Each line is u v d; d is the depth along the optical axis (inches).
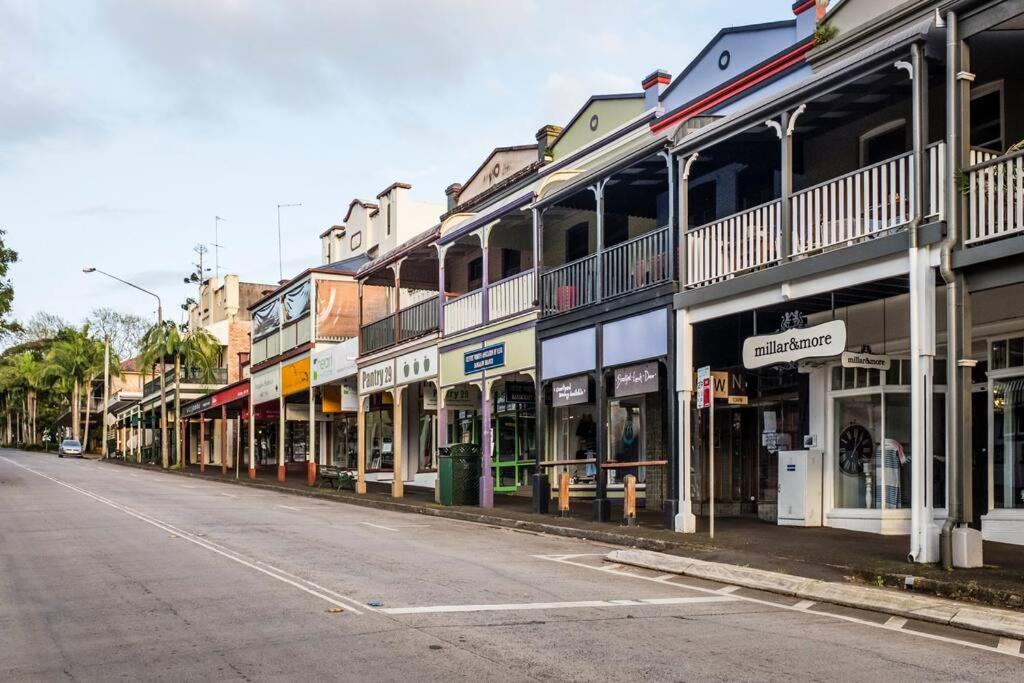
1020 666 293.3
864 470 628.4
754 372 730.8
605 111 893.2
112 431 3255.4
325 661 289.4
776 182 693.9
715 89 741.3
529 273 850.1
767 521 698.2
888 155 610.2
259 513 835.4
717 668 282.8
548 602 394.6
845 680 271.4
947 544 450.0
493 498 969.5
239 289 2479.1
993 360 562.6
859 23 625.3
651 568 505.4
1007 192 441.7
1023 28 458.6
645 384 688.4
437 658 292.4
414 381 1037.2
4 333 1327.5
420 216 1414.9
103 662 291.6
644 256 724.7
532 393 966.4
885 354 607.8
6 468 1850.4
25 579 450.9
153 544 589.0
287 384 1440.7
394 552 556.7
